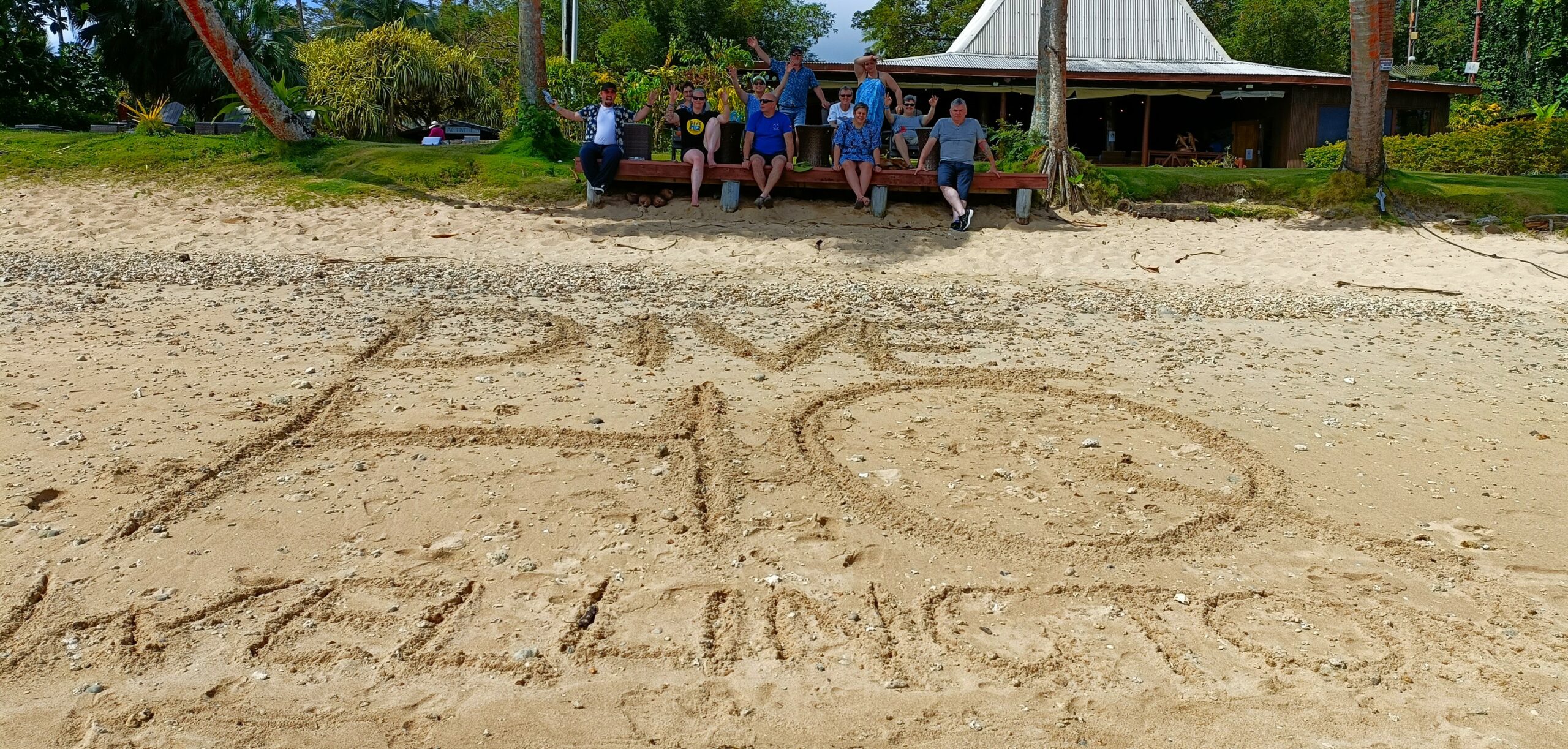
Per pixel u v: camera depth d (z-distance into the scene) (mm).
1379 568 4289
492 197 14508
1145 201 15125
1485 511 4867
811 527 4547
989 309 9461
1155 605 3967
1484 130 19875
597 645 3598
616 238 12648
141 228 12852
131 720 3125
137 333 7574
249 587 3914
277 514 4523
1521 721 3240
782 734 3139
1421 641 3723
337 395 6180
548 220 13469
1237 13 37781
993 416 6129
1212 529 4633
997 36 26953
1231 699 3352
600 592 3955
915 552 4348
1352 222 14500
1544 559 4367
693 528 4500
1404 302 10594
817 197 14516
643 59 33500
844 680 3428
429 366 6898
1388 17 14594
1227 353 7949
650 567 4160
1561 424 6230
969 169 13586
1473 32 35938
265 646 3547
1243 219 14719
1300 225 14484
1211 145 27812
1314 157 22203
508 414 5902
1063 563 4281
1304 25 34906
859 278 11047
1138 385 6891
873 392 6586
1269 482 5168
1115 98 28297
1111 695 3363
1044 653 3605
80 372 6500
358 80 24031
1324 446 5738
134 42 31219
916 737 3131
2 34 27000
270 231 12859
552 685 3363
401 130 25797
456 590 3936
